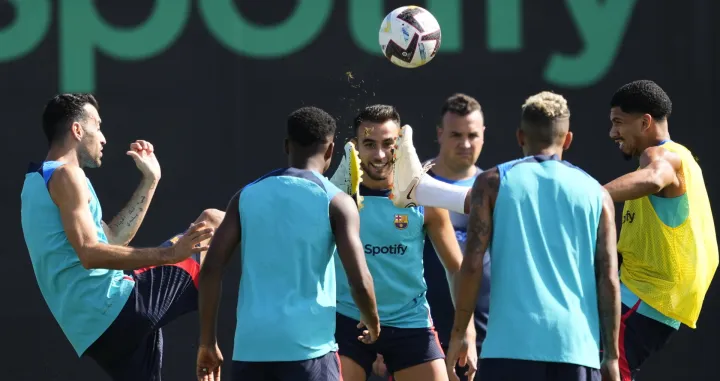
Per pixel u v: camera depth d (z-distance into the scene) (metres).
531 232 14.27
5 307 24.08
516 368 14.01
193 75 25.33
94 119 17.05
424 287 17.81
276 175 14.79
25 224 16.70
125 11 25.36
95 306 16.59
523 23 25.83
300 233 14.46
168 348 24.02
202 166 25.11
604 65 25.81
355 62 25.61
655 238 17.12
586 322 14.19
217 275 14.62
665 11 25.88
